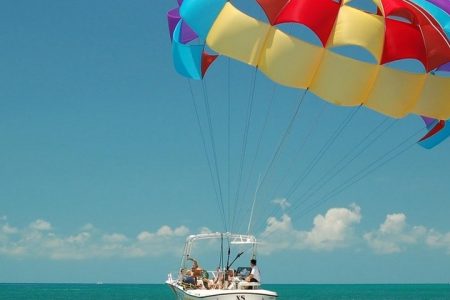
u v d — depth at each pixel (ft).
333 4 50.47
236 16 53.01
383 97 52.95
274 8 50.14
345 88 52.54
